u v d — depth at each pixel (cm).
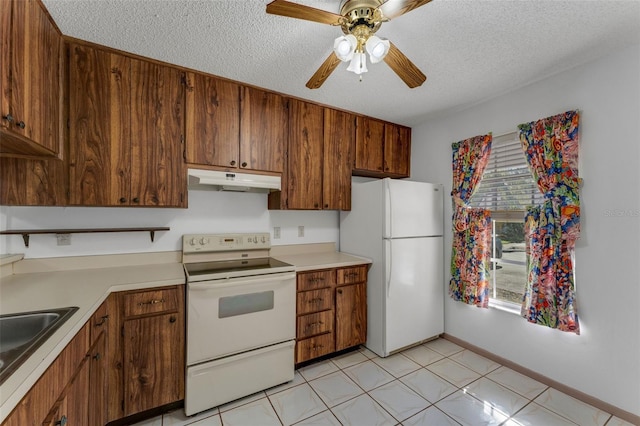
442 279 279
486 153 245
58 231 183
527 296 210
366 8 121
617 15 143
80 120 168
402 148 315
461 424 168
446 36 161
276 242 271
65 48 163
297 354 221
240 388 189
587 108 188
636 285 167
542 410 179
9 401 66
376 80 212
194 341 175
